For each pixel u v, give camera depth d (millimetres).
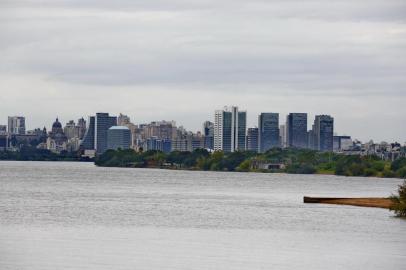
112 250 167375
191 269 146875
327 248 176750
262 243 183625
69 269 145625
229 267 149625
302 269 149375
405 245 183125
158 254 163000
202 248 172875
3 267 146875
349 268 151375
